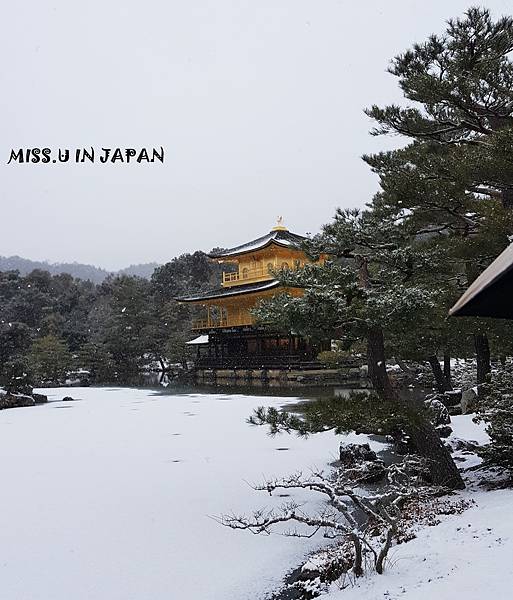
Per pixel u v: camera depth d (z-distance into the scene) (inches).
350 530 222.2
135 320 2132.1
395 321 332.5
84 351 1943.9
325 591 224.7
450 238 490.6
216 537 311.1
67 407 1082.7
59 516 355.9
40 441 663.8
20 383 1178.6
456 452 497.7
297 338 1636.3
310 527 324.8
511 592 174.4
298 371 1521.9
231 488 412.5
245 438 639.8
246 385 1578.5
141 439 657.6
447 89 442.3
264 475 448.5
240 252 1758.1
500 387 396.5
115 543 305.1
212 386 1588.3
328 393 1216.8
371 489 389.1
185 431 709.9
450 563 213.3
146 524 335.9
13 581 257.8
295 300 351.3
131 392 1433.3
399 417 343.9
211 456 538.3
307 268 387.2
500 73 450.9
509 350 466.3
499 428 350.9
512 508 273.3
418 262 380.2
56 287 3070.9
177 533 318.7
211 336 1925.4
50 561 281.3
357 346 796.6
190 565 273.1
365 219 403.5
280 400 1075.9
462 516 280.5
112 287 2984.7
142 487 424.2
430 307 336.2
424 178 459.5
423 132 536.4
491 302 69.2
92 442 645.9
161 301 2726.4
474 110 481.7
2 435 722.8
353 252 398.9
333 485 237.3
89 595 241.8
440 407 632.4
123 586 250.5
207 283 2918.3
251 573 262.4
